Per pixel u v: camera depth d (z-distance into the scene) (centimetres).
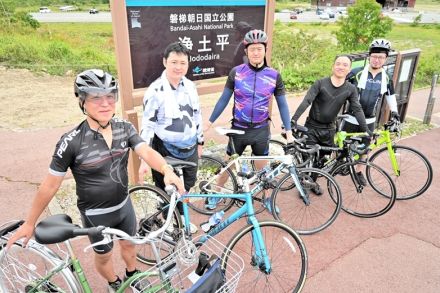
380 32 1345
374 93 451
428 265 339
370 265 337
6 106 816
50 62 1271
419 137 675
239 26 484
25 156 548
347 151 407
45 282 234
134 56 399
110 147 219
